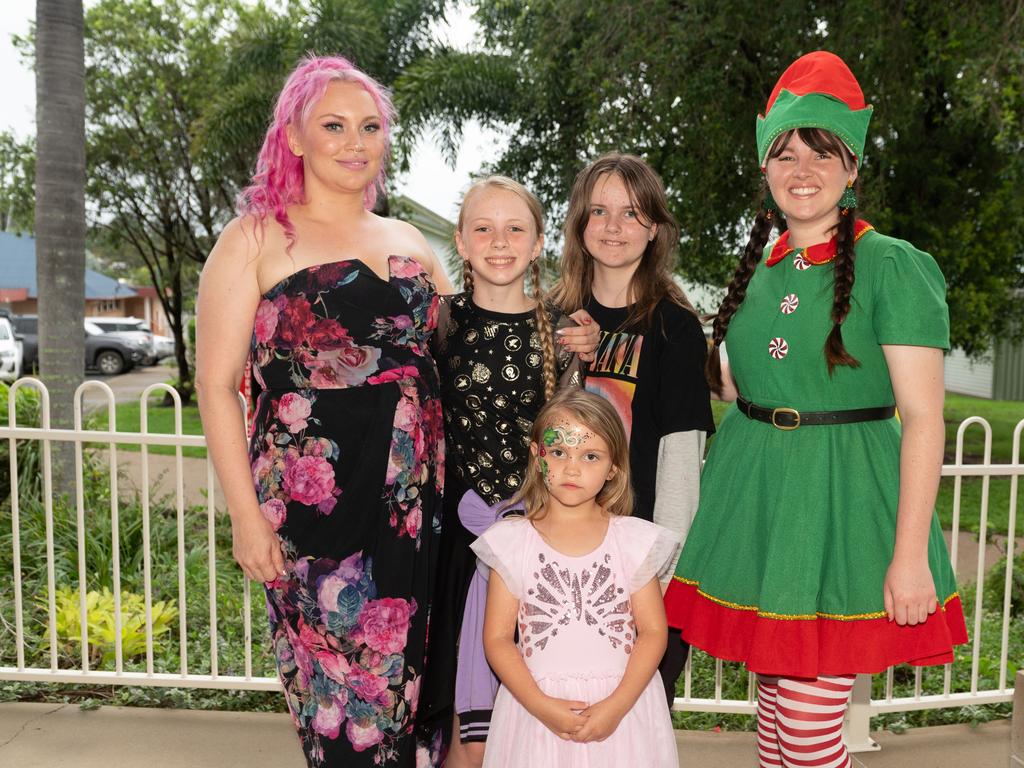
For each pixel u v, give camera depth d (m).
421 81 11.09
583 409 2.10
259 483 2.14
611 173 2.32
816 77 2.05
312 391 2.12
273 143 2.15
